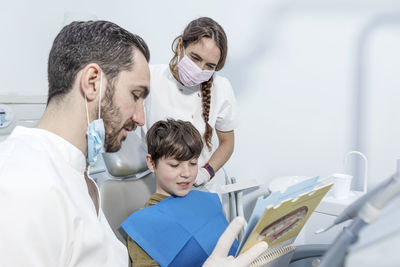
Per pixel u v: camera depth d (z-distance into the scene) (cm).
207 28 107
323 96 144
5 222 44
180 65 112
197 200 107
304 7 142
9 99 142
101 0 189
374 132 136
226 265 58
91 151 60
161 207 97
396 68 129
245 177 166
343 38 137
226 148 138
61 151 57
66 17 166
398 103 131
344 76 139
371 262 24
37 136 56
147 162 106
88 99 57
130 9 181
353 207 36
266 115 157
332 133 144
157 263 89
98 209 70
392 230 25
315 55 143
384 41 130
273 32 149
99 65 56
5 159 49
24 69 179
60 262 50
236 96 162
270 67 152
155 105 129
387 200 28
